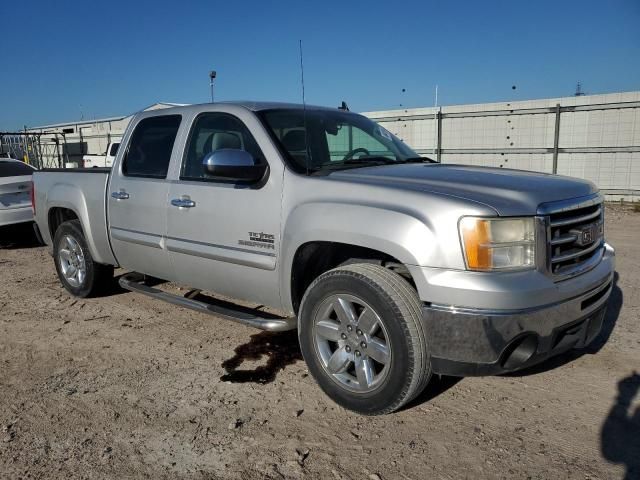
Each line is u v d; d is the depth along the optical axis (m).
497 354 2.90
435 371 3.06
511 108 16.36
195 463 2.91
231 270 4.09
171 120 4.73
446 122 17.53
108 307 5.64
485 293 2.83
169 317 5.27
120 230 5.04
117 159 5.14
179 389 3.76
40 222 6.26
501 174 3.64
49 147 32.31
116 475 2.82
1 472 2.85
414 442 3.08
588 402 3.49
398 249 3.06
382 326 3.14
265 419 3.35
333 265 3.88
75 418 3.40
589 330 3.44
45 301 5.94
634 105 14.59
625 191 15.08
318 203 3.48
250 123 4.06
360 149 4.42
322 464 2.89
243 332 4.84
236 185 4.01
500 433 3.16
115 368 4.14
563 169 15.88
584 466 2.83
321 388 3.55
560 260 3.10
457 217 2.94
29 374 4.07
